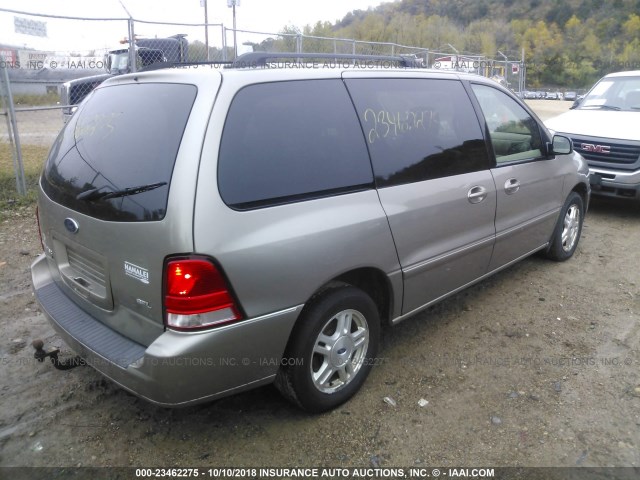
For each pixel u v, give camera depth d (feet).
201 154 7.57
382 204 9.78
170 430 9.26
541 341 12.41
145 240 7.59
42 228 10.46
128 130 8.55
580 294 15.01
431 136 11.19
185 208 7.35
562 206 16.16
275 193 8.26
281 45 41.70
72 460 8.56
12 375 10.81
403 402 10.07
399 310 10.75
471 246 12.11
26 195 23.38
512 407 9.96
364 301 9.73
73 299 9.71
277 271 8.05
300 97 9.04
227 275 7.55
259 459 8.61
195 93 8.06
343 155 9.39
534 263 17.38
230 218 7.64
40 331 12.60
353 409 9.85
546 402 10.12
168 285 7.43
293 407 9.87
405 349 12.01
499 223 13.07
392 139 10.33
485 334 12.73
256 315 7.98
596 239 20.06
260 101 8.45
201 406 9.87
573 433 9.27
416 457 8.70
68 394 10.22
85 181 8.66
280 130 8.59
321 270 8.65
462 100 12.26
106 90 9.93
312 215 8.62
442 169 11.25
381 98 10.37
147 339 8.05
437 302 11.90
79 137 9.57
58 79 30.60
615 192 22.22
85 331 8.86
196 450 8.79
